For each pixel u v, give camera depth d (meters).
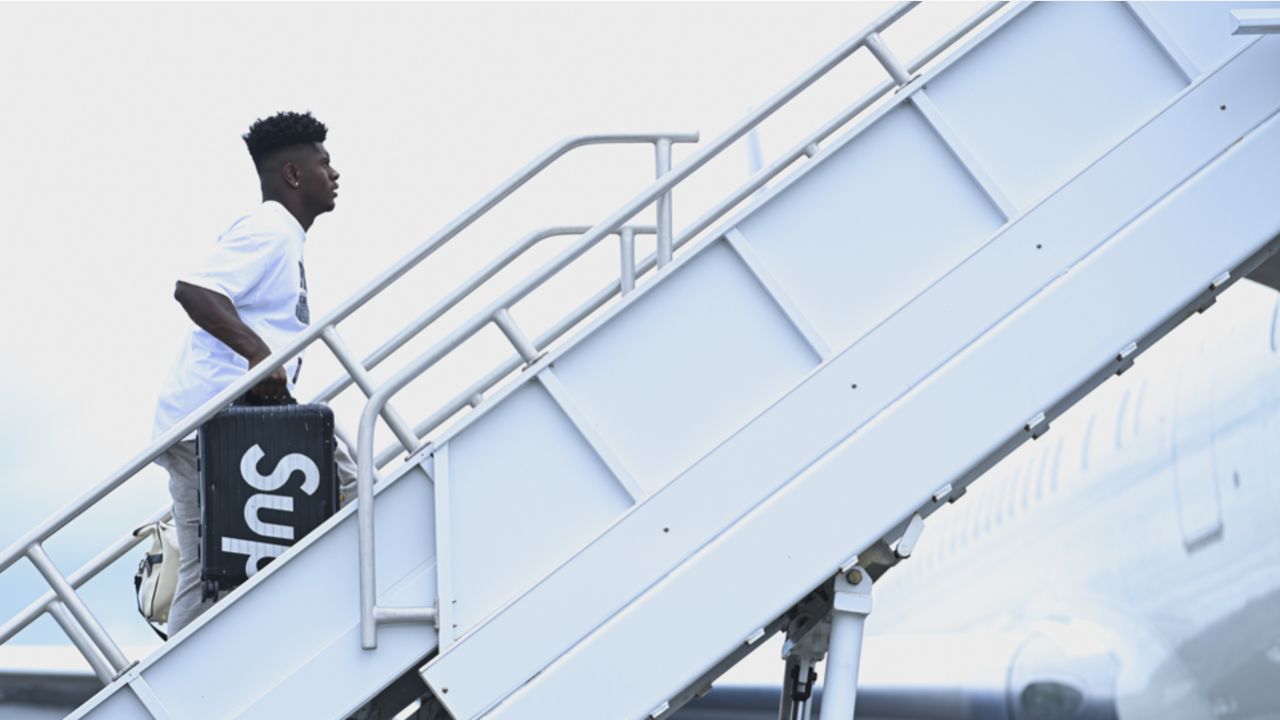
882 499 7.82
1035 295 7.97
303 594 8.03
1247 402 18.91
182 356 9.34
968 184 8.19
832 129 9.48
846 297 8.16
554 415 8.10
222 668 7.97
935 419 7.85
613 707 7.72
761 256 8.20
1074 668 22.72
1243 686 18.91
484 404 8.05
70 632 8.24
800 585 7.80
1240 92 8.01
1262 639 18.19
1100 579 23.19
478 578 7.96
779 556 7.81
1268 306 19.27
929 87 8.27
